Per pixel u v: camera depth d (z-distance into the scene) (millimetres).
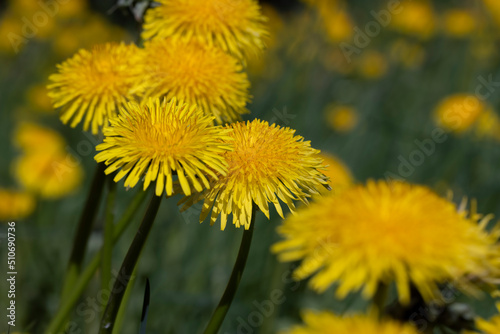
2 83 1486
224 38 503
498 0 1435
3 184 1022
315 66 1330
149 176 401
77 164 879
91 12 1773
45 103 1322
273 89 1228
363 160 1094
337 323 365
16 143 929
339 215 381
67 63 491
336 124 1210
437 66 1540
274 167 416
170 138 406
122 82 476
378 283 375
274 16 1631
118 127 418
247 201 412
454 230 380
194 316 704
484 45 1416
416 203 385
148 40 507
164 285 730
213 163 406
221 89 479
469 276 376
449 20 1607
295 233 386
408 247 372
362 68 1492
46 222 882
